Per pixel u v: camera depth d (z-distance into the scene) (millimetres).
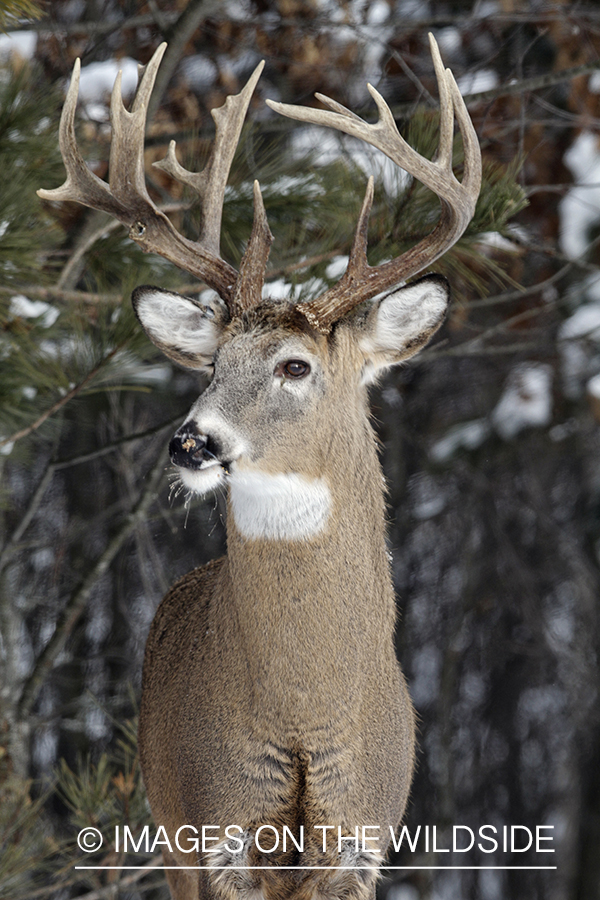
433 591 25109
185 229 12938
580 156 19969
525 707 25859
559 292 20297
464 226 8234
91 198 8438
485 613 25062
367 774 7820
